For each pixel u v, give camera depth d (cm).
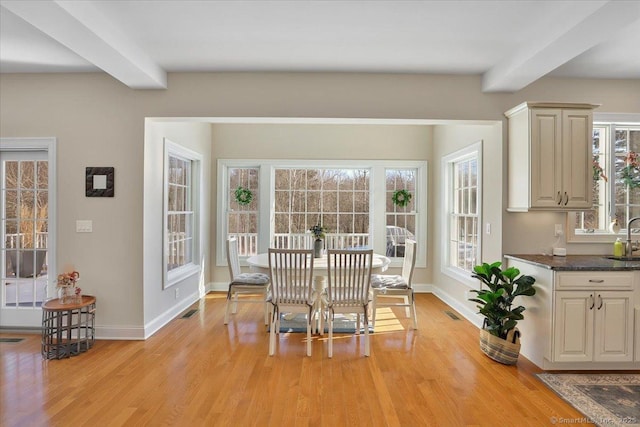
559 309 299
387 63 351
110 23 273
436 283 581
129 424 231
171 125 447
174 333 397
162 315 423
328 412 246
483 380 292
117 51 285
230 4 249
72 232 380
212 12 260
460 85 379
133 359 328
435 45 312
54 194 381
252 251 607
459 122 385
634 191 396
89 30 251
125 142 379
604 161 396
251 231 609
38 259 398
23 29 288
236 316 461
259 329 412
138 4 249
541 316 315
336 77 375
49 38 305
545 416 242
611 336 301
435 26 279
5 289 399
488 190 408
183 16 265
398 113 376
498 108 379
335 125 597
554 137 337
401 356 339
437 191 577
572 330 300
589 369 311
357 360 329
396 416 242
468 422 236
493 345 328
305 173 609
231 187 609
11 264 399
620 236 379
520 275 353
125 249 378
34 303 399
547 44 275
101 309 379
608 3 220
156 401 258
